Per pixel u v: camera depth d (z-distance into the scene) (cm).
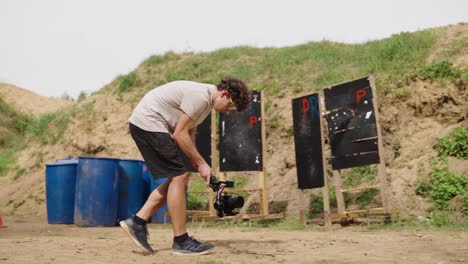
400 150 963
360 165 832
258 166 939
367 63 1238
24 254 438
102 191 916
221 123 989
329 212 848
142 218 453
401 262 397
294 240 591
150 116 439
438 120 969
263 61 1495
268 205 1020
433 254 438
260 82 1378
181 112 448
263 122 950
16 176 1555
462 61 1022
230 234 716
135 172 989
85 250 475
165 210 994
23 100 2745
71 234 748
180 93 440
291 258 427
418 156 930
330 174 1023
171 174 438
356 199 923
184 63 1645
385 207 790
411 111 1005
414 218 800
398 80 1055
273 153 1170
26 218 1192
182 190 443
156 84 1572
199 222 971
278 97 1277
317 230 798
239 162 955
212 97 450
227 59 1616
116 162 947
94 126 1517
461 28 1206
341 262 402
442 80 993
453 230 680
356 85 859
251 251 474
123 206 971
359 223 838
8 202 1391
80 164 932
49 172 1003
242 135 962
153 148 438
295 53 1502
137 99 1524
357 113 848
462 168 854
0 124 2342
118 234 747
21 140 1895
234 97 447
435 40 1157
